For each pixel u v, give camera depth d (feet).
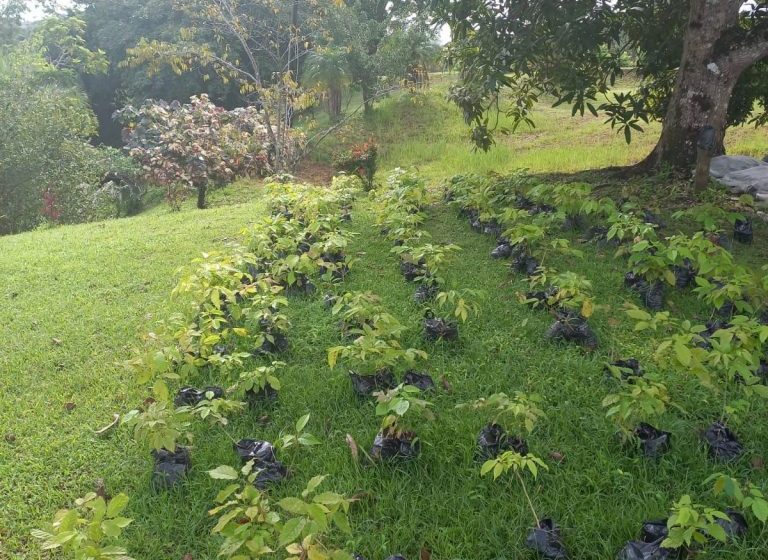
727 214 18.45
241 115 49.96
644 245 15.16
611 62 30.76
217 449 11.02
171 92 76.89
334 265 16.98
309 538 7.13
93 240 26.66
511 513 9.20
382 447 10.30
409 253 18.51
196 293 15.40
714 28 24.98
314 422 11.69
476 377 12.96
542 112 68.44
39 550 9.12
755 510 7.66
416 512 9.27
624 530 8.72
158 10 77.56
